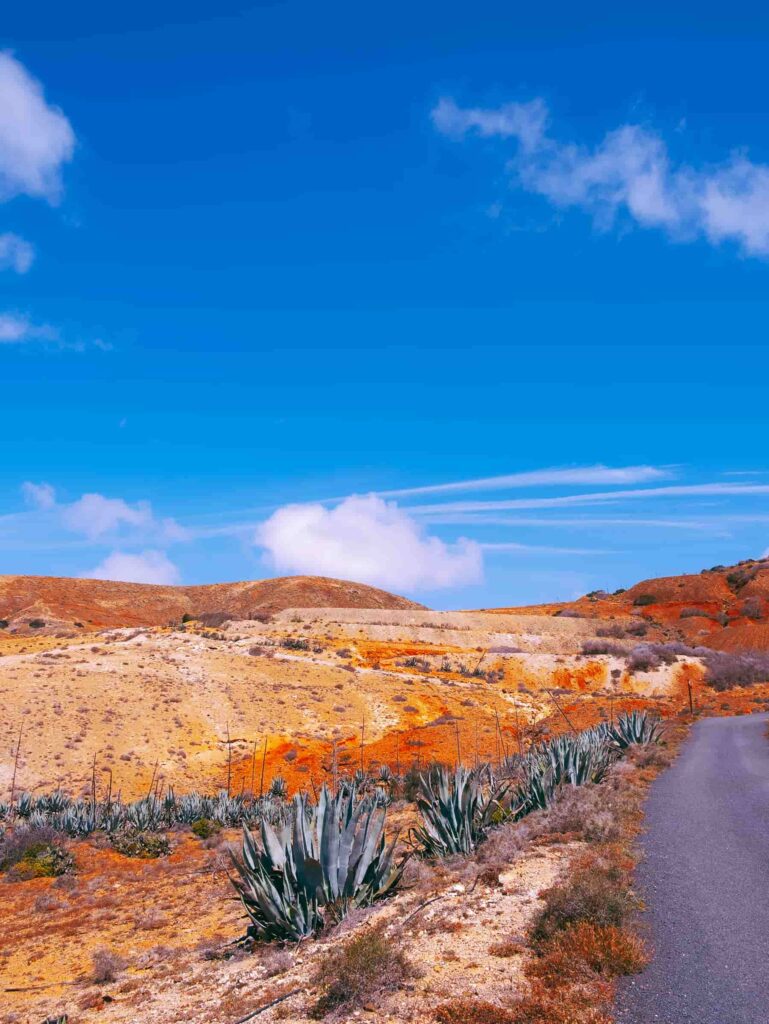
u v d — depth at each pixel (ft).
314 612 373.40
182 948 39.19
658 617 398.01
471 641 303.07
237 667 221.46
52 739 154.10
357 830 35.53
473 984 20.68
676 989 19.27
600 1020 17.49
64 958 43.04
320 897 32.48
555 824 42.52
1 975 40.47
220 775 153.07
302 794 36.47
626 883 28.99
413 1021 19.01
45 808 119.75
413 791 98.37
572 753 61.77
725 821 43.04
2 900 70.28
